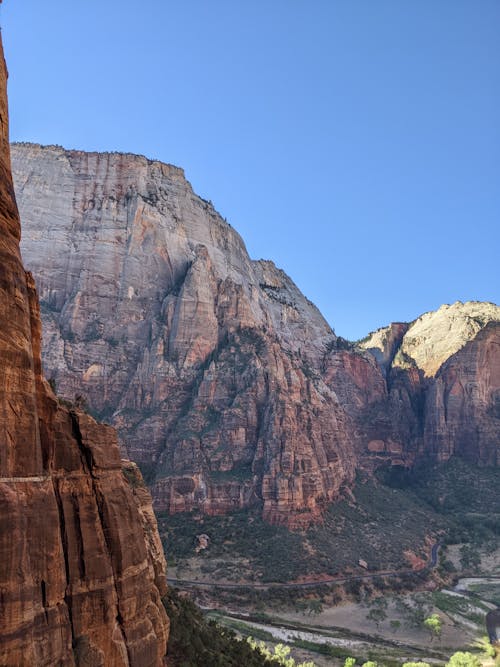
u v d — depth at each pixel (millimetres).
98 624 21094
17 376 18609
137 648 22734
